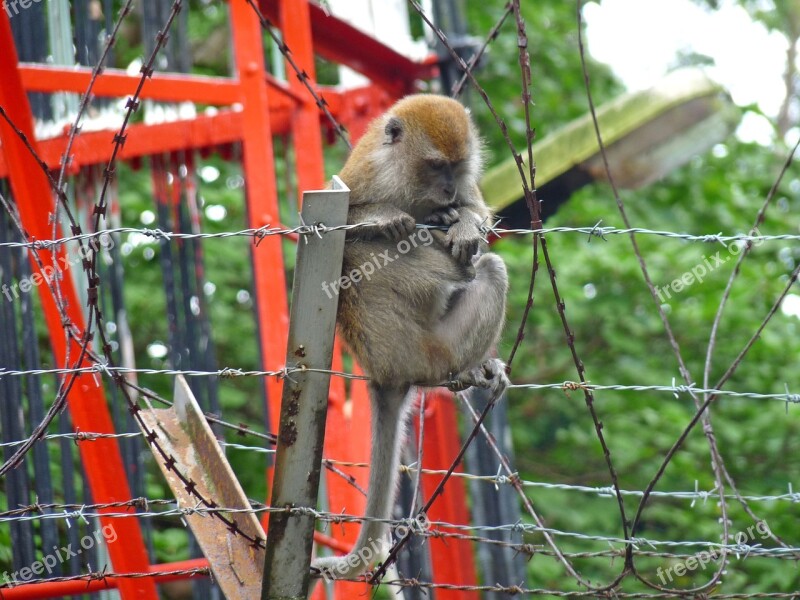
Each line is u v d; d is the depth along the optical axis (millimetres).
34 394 7047
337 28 9125
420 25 13148
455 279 6008
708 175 14234
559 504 11273
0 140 6723
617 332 12109
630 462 10984
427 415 8820
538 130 13891
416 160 6438
